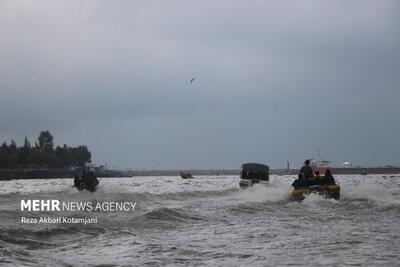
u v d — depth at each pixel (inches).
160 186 2593.5
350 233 700.7
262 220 863.7
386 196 1322.6
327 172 1261.1
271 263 488.7
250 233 699.4
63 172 6412.4
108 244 582.2
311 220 869.8
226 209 1013.2
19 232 610.9
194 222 812.0
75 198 1063.6
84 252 536.1
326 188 1228.5
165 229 724.7
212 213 935.0
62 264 471.2
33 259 484.7
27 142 6894.7
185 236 664.4
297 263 487.5
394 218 903.7
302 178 1272.1
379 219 887.7
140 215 816.9
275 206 1111.0
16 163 6594.5
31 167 6781.5
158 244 588.4
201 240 631.2
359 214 973.8
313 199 1213.7
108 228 690.2
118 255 522.3
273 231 721.0
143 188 2223.2
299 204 1152.8
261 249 567.2
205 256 524.1
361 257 517.3
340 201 1206.3
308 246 587.5
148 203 1083.3
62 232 641.0
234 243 609.0
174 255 526.9
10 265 449.7
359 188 1451.8
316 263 487.5
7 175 6048.2
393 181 3553.2
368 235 679.7
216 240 632.4
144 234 665.0
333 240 633.6
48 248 553.0
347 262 491.5
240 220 860.0
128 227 713.6
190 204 1112.2
